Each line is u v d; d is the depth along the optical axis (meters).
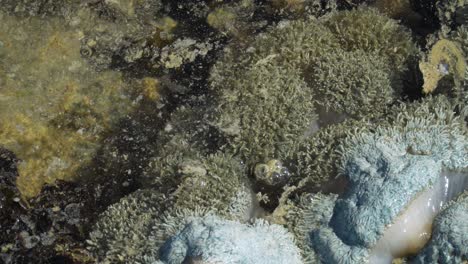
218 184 0.67
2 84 0.70
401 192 0.64
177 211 0.66
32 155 0.70
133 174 0.71
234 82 0.70
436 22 0.73
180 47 0.73
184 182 0.66
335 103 0.69
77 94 0.71
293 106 0.69
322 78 0.69
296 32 0.71
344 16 0.72
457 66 0.68
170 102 0.72
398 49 0.71
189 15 0.74
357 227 0.64
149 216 0.67
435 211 0.64
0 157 0.69
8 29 0.71
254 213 0.68
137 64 0.72
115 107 0.71
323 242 0.65
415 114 0.67
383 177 0.65
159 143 0.71
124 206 0.68
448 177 0.65
